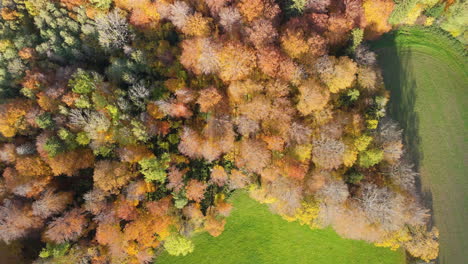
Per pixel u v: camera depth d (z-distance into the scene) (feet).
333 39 167.22
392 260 170.60
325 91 151.12
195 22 167.43
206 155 154.71
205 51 154.92
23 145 153.48
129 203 143.23
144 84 163.73
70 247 143.54
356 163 156.35
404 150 166.61
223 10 167.84
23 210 143.74
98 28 173.47
